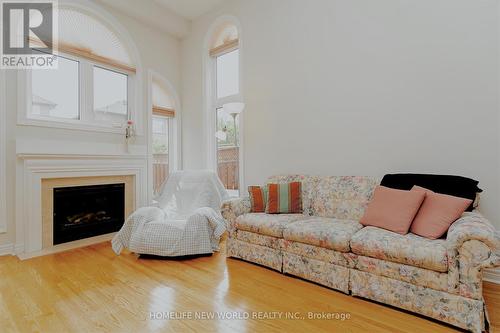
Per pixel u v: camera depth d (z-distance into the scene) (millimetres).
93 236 3568
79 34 3506
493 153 2070
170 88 4621
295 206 2768
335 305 1798
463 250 1488
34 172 2967
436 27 2303
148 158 4215
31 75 3096
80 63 3557
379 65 2605
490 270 2090
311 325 1583
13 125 2908
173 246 2631
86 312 1720
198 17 4484
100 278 2232
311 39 3088
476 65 2133
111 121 3898
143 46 4223
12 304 1815
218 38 4387
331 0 2924
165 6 4191
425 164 2367
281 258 2320
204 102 4379
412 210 1919
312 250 2109
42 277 2254
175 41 4715
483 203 2113
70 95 3473
